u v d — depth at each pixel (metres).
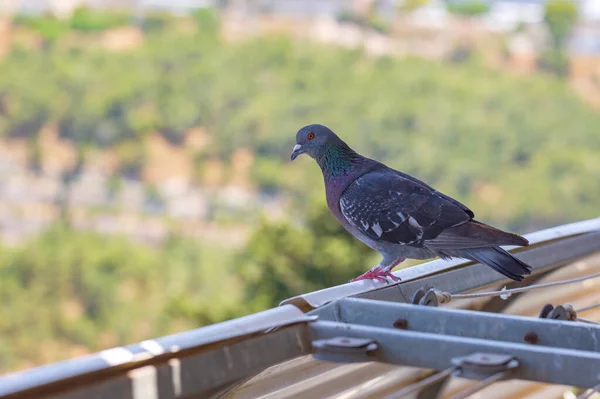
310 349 2.41
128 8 63.81
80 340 42.88
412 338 2.27
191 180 55.34
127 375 2.08
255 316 2.39
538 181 50.03
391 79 58.12
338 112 55.62
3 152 56.47
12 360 41.28
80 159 55.97
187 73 59.16
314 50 60.47
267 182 54.16
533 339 2.36
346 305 2.57
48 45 61.56
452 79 59.53
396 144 52.81
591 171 51.31
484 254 3.45
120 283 46.06
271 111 56.19
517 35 65.50
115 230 51.94
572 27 65.25
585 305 4.17
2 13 62.81
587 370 2.09
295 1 65.62
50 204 53.88
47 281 44.47
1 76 59.12
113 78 58.75
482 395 3.54
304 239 12.89
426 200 3.96
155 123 57.00
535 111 56.81
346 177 4.27
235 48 59.09
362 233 4.12
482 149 52.38
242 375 2.28
